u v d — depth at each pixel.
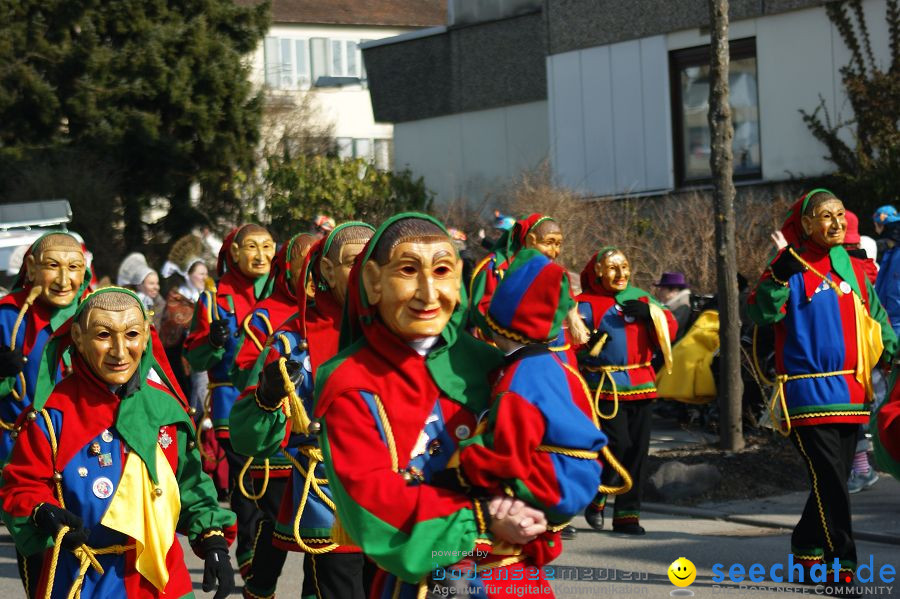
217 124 29.03
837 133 16.53
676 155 18.25
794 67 16.92
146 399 4.90
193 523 4.99
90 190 26.94
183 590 4.89
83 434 4.79
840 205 7.27
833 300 7.26
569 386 3.60
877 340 7.33
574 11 19.25
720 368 11.02
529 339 3.61
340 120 39.94
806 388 7.20
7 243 16.12
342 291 5.68
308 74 43.03
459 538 3.41
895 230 11.05
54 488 4.75
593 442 3.50
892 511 9.42
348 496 3.48
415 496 3.43
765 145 17.31
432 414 3.63
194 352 8.42
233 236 8.80
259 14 30.23
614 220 17.06
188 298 12.84
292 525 5.76
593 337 9.20
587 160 19.23
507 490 3.45
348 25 43.62
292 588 7.89
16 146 27.20
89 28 27.77
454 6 22.56
